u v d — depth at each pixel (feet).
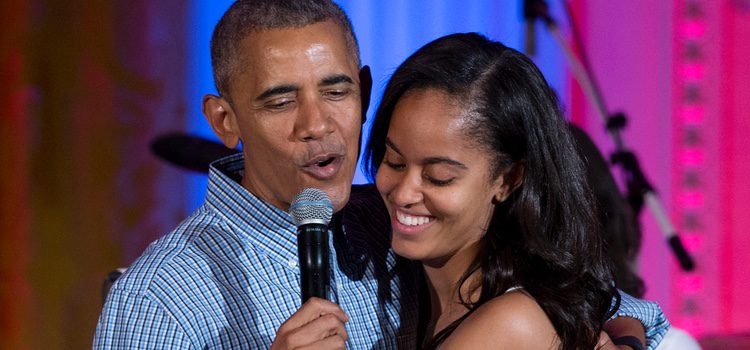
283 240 21.50
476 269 20.83
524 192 20.25
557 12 56.18
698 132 58.70
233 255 21.30
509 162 20.16
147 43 53.72
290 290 21.40
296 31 20.59
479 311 19.86
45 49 53.31
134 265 20.92
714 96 58.95
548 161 20.27
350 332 21.83
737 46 58.95
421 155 19.58
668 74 58.39
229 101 21.50
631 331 22.84
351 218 23.24
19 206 53.26
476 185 19.89
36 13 53.21
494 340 19.44
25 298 53.36
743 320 58.65
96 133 53.78
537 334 19.43
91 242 53.83
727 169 58.90
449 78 19.53
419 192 19.83
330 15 21.08
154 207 54.19
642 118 58.23
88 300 53.83
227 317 20.70
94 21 53.42
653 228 58.03
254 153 21.38
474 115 19.49
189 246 21.17
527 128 20.01
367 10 53.16
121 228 54.03
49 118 53.52
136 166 53.93
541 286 19.92
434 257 20.54
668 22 58.23
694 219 58.54
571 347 19.65
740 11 58.80
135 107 53.78
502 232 20.65
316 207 18.79
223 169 22.86
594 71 57.62
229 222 21.61
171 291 20.34
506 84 19.81
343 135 20.97
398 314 22.62
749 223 59.00
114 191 53.88
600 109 43.45
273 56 20.48
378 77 53.21
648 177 58.29
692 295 58.29
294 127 20.71
